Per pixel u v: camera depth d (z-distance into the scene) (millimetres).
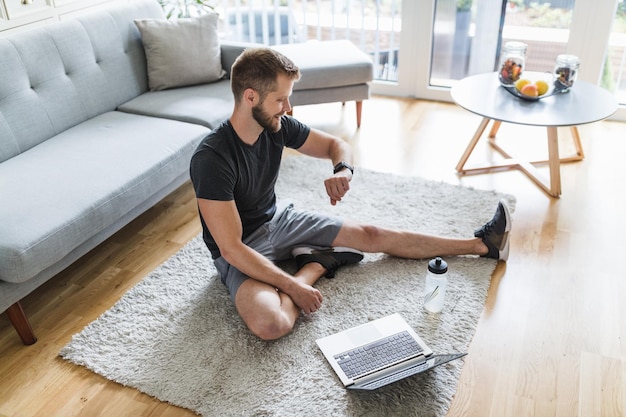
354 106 3650
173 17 3885
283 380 1717
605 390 1690
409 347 1789
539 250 2283
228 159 1796
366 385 1639
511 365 1774
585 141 3131
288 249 2113
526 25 3387
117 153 2295
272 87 1693
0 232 1800
